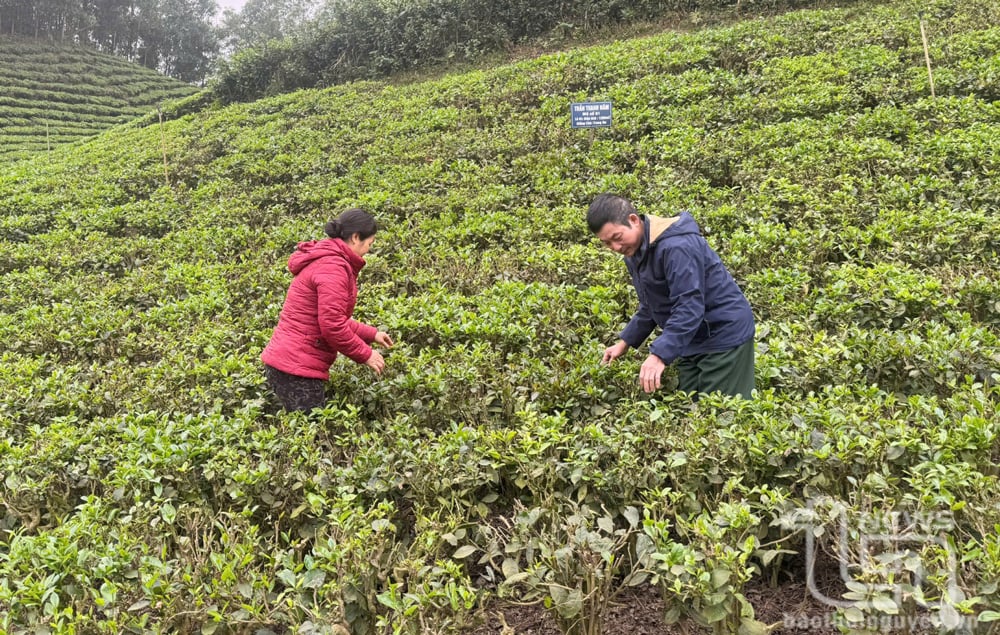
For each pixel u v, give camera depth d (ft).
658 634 9.42
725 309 12.80
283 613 8.78
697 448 10.36
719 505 9.02
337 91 63.10
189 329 21.33
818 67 38.50
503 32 63.77
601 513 10.55
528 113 42.22
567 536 9.21
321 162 40.42
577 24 62.64
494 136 38.42
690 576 8.20
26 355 20.89
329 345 14.79
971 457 9.89
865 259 20.48
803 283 18.58
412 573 8.90
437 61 66.49
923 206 22.71
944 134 28.12
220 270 26.58
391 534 10.69
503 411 14.24
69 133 125.08
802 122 31.40
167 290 25.72
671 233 12.53
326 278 14.23
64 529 10.04
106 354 20.81
